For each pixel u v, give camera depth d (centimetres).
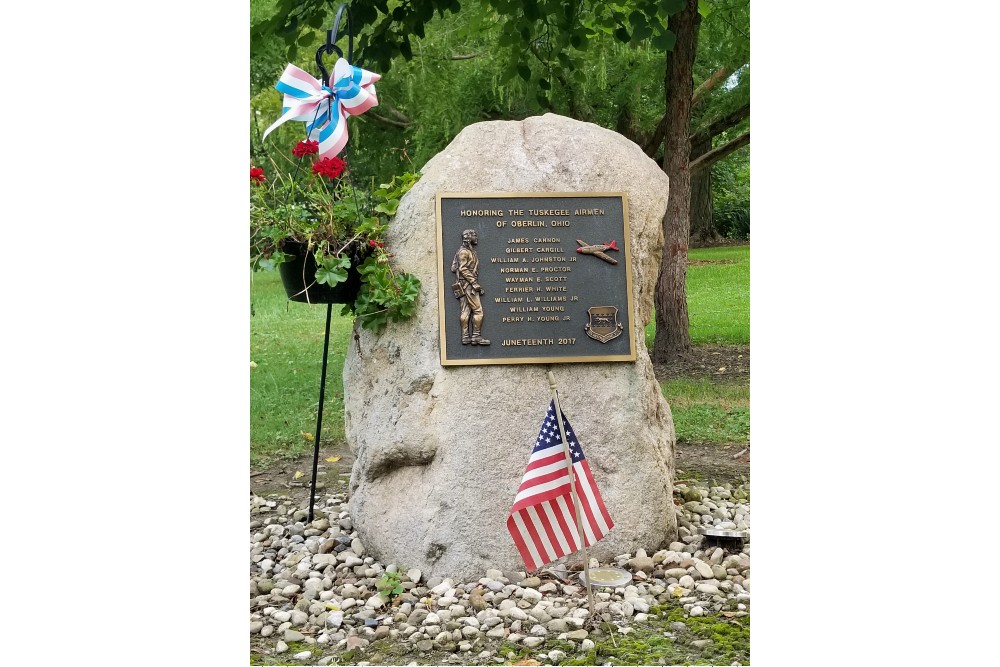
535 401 470
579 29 803
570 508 417
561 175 491
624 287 486
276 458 711
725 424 779
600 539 436
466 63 1107
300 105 493
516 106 1059
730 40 1018
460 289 470
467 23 1012
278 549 520
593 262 484
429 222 477
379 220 494
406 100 1182
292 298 509
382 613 425
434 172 489
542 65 940
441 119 1073
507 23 834
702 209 2059
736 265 1664
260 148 582
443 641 392
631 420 482
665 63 1041
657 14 741
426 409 467
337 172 484
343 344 1107
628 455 479
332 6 805
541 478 406
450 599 430
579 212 486
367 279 474
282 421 802
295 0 720
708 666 368
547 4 778
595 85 1028
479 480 459
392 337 485
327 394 882
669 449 521
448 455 462
